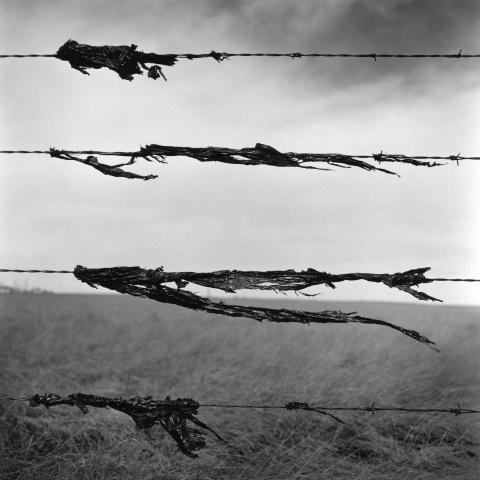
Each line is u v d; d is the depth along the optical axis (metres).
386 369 5.97
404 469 3.78
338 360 6.40
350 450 4.15
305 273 1.78
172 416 1.85
